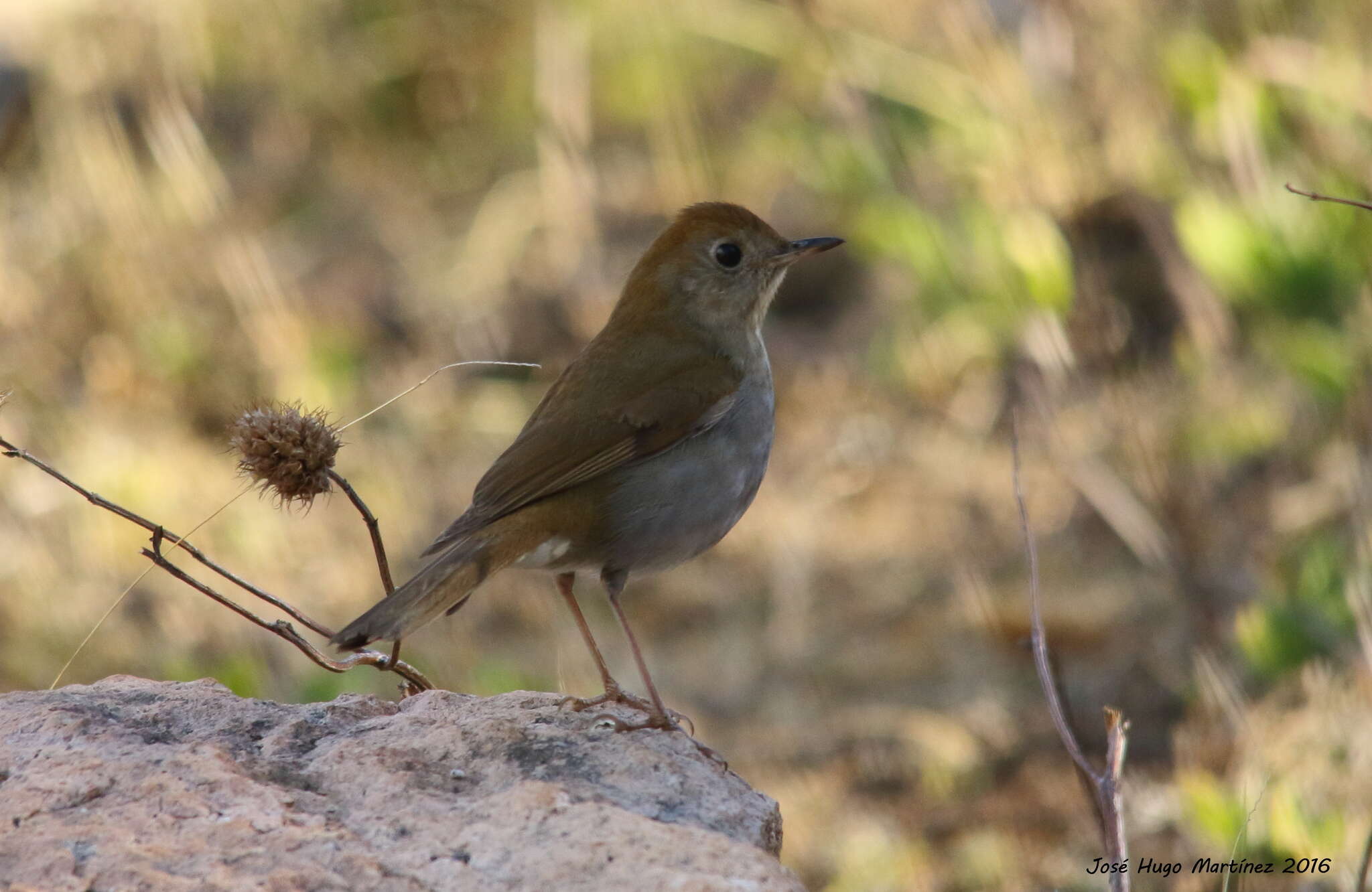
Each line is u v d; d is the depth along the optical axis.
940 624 13.26
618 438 7.44
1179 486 12.23
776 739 12.25
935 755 11.84
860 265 16.80
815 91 16.59
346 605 13.26
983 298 14.31
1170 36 13.48
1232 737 10.64
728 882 4.92
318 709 6.27
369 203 18.09
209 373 15.11
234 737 6.00
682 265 8.20
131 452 14.20
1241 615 11.05
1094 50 13.82
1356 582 10.54
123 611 12.84
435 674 11.77
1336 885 9.01
